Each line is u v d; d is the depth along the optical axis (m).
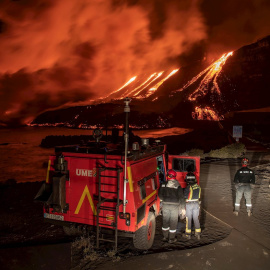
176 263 5.01
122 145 6.03
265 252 5.44
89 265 4.98
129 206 5.05
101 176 5.22
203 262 5.05
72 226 5.42
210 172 13.52
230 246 5.66
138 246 5.48
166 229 6.01
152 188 6.05
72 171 5.46
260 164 15.72
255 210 8.02
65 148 5.89
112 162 5.19
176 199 5.89
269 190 10.23
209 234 6.38
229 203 8.73
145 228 5.45
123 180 5.07
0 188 11.33
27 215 7.89
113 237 6.25
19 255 5.33
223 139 33.47
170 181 5.96
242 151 19.88
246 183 7.47
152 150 6.24
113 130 7.06
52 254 5.39
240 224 6.93
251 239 6.00
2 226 7.06
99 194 5.10
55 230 6.83
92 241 6.02
